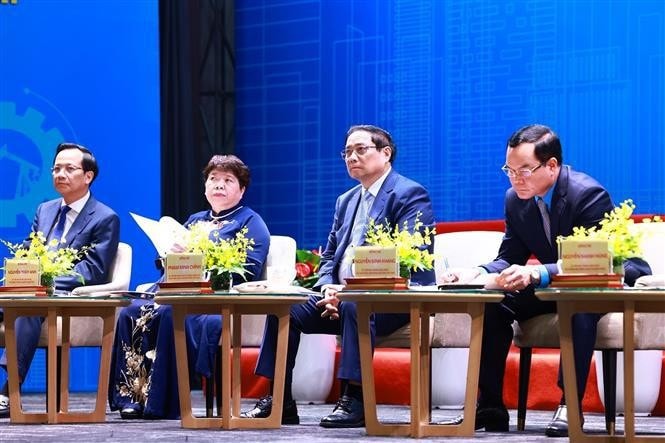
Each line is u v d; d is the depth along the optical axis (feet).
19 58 28.22
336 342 23.73
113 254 20.16
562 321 13.12
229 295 15.84
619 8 25.77
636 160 25.48
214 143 31.73
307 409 21.84
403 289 14.67
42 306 17.16
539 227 16.25
